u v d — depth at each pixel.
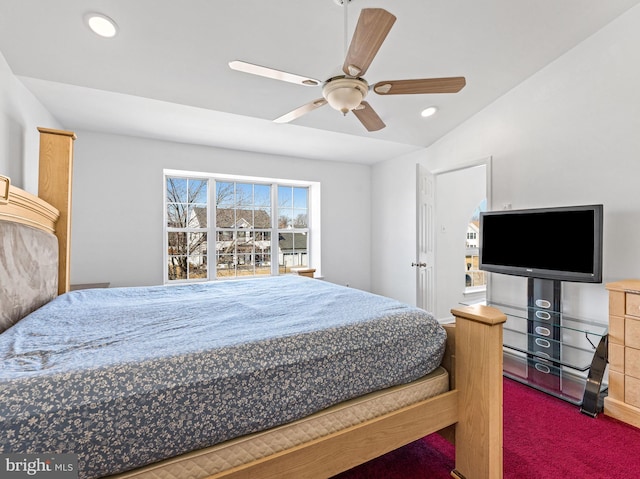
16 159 2.09
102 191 3.20
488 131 3.15
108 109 2.66
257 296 2.07
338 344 1.25
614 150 2.29
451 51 2.36
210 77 2.34
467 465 1.42
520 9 2.05
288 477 1.09
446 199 4.27
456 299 4.38
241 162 3.93
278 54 2.18
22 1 1.64
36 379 0.85
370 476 1.52
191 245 3.91
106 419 0.85
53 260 2.02
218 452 1.00
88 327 1.37
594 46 2.38
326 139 3.55
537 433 1.84
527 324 2.65
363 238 4.83
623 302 1.96
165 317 1.54
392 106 3.00
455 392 1.46
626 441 1.76
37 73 2.10
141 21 1.83
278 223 4.46
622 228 2.26
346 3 1.81
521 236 2.62
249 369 1.06
